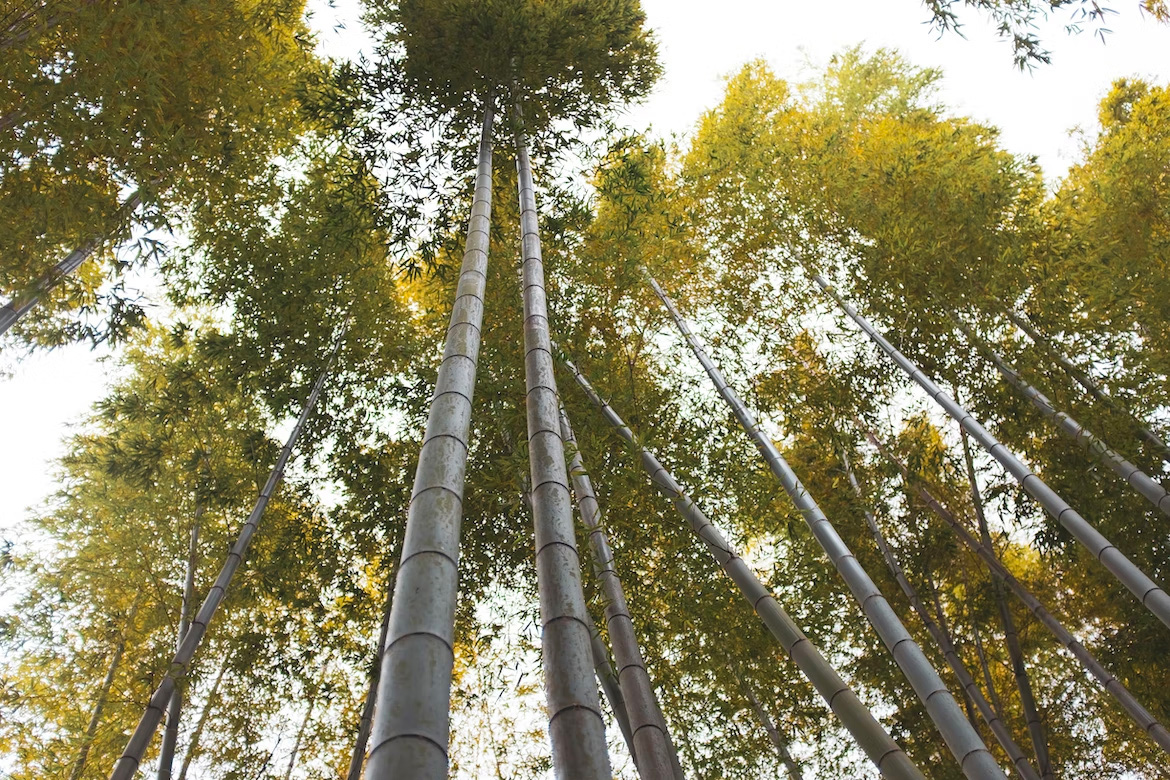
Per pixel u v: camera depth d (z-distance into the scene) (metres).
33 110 4.28
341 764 7.20
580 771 1.91
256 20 5.96
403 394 6.97
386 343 7.42
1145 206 7.15
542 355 3.58
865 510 7.09
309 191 7.22
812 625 7.29
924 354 7.05
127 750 4.69
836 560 4.53
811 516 4.84
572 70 6.15
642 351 7.11
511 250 6.44
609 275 6.37
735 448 6.29
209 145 5.70
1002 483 7.23
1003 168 7.07
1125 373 6.38
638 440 4.61
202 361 6.91
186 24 5.23
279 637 6.53
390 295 7.80
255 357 6.59
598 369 5.72
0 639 6.35
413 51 5.77
